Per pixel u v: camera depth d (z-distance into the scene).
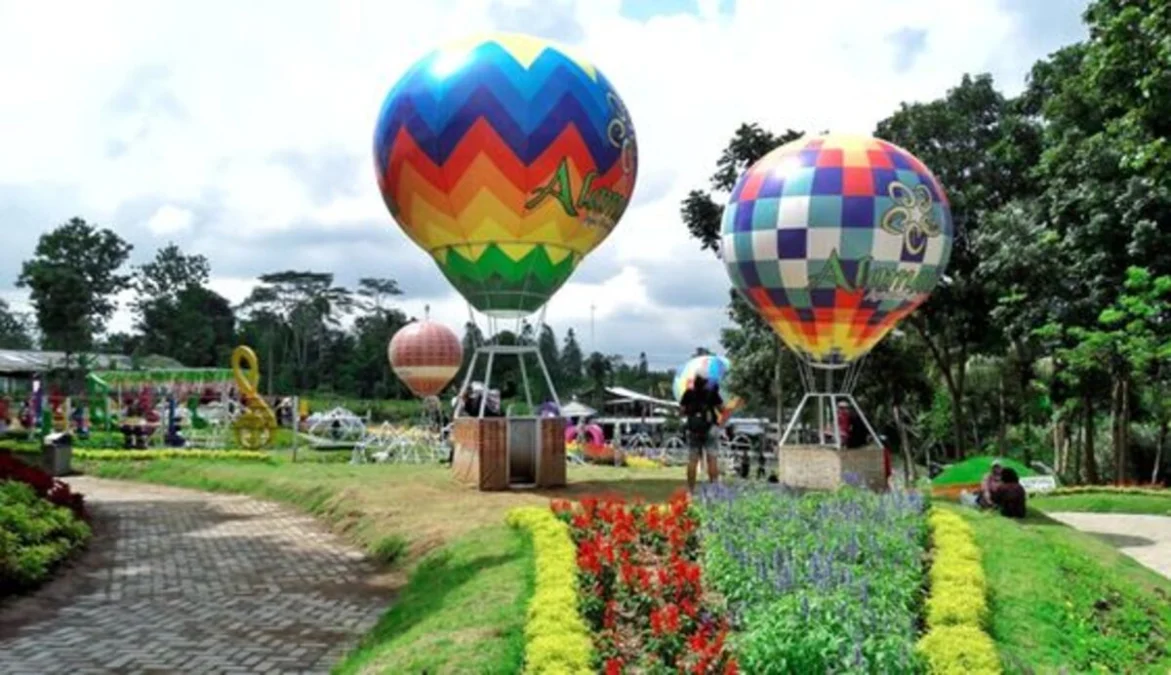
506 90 17.80
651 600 9.28
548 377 20.83
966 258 35.50
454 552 13.46
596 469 23.84
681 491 15.72
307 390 98.06
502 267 19.11
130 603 12.71
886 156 19.56
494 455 19.23
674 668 7.78
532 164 17.92
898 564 10.68
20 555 13.58
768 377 39.16
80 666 9.87
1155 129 19.55
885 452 20.06
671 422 53.94
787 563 9.52
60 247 94.94
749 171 20.69
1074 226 27.91
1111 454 39.94
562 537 12.19
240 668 9.83
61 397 43.91
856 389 40.09
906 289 19.66
